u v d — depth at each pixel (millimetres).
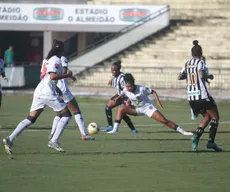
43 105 38094
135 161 36594
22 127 37812
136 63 104688
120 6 106812
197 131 40562
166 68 94312
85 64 102562
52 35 118875
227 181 31047
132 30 106312
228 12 114750
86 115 68312
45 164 35219
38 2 117812
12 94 92500
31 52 126875
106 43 104188
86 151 40344
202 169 34250
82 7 107312
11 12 108375
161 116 42188
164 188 29234
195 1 116688
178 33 109188
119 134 50469
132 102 43125
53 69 37031
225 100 84812
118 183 30281
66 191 28406
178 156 38656
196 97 40031
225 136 50062
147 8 107125
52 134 43469
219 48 107125
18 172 32875
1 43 126562
